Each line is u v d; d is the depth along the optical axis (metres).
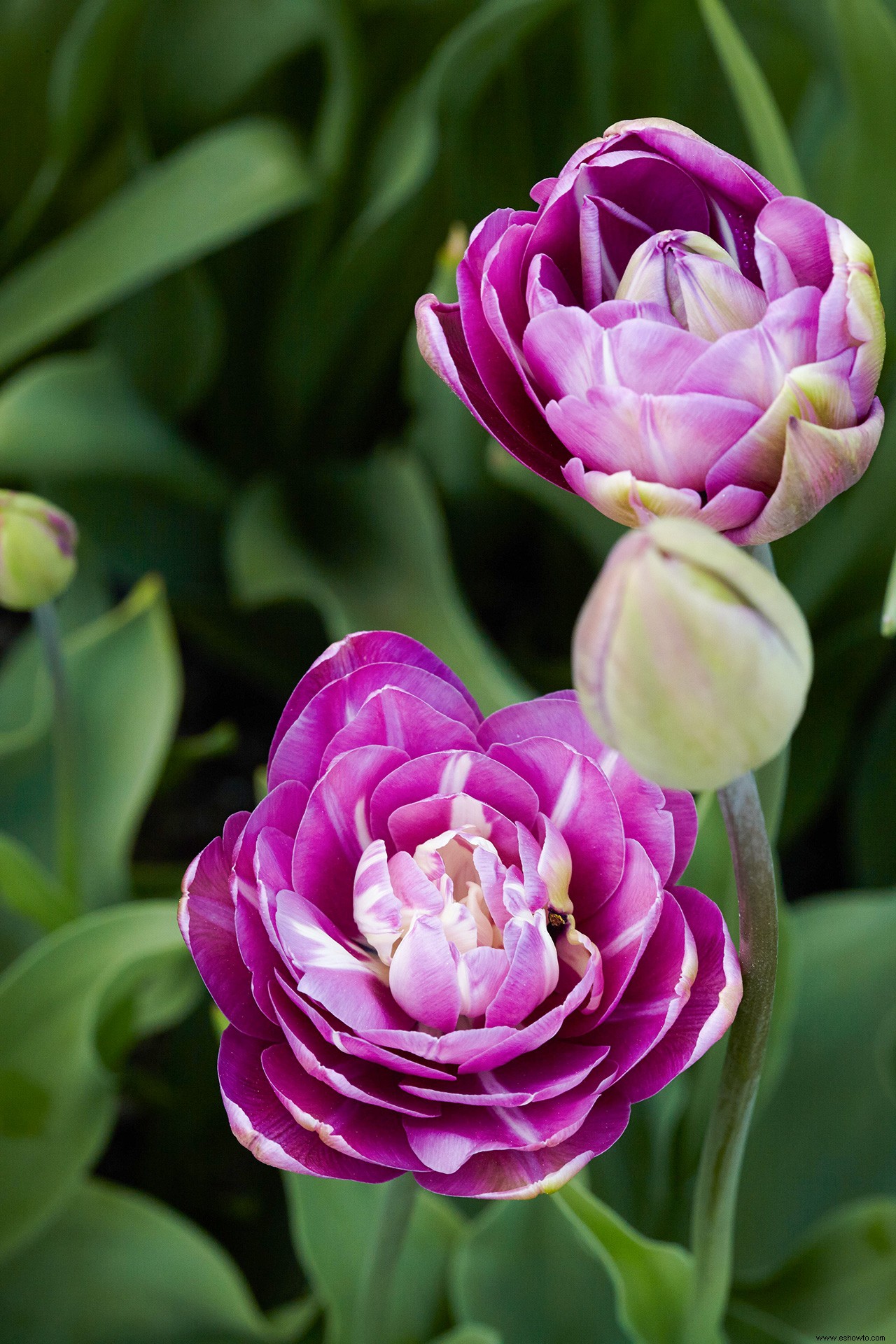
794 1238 1.10
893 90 1.06
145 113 1.44
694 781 0.66
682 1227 1.00
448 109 1.33
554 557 1.63
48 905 1.06
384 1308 0.79
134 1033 1.15
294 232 1.50
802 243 0.67
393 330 1.56
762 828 0.70
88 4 1.38
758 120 1.02
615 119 1.43
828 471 0.66
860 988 1.17
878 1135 1.12
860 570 1.33
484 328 0.69
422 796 0.71
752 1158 1.13
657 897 0.69
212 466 1.53
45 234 1.65
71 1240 1.05
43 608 0.99
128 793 1.24
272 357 1.58
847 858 1.60
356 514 1.44
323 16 1.29
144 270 1.28
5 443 1.26
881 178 1.12
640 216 0.69
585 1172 0.92
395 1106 0.68
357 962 0.70
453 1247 1.02
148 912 0.96
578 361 0.67
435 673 0.73
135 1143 1.44
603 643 0.65
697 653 0.64
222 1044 0.70
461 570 1.68
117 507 1.49
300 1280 1.27
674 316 0.67
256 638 1.66
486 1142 0.68
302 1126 0.68
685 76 1.42
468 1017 0.70
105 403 1.41
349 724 0.70
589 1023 0.69
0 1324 1.03
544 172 1.49
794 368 0.66
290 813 0.71
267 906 0.68
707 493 0.67
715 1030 0.69
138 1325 1.04
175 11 1.36
